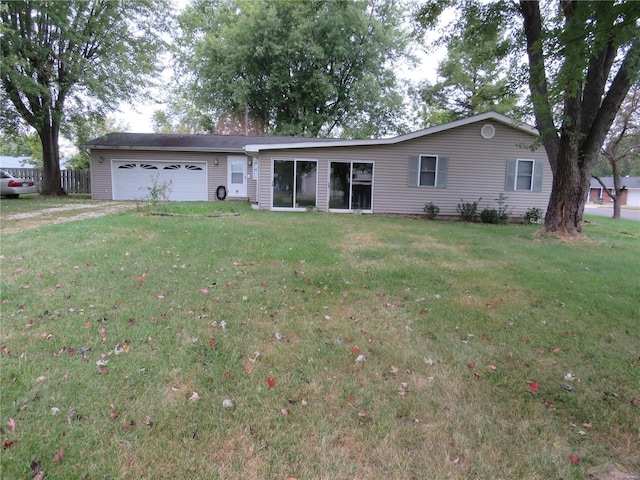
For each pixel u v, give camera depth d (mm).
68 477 1769
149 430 2092
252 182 17344
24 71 14109
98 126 17531
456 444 2100
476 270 5723
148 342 3064
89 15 14680
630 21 3096
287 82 24188
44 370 2598
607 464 2004
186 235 7219
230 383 2572
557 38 3615
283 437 2094
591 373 2898
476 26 9492
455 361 2996
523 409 2438
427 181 13453
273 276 4949
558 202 9438
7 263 4953
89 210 11453
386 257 6281
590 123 9023
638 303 4488
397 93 26938
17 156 35688
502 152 13375
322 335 3350
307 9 9297
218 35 25359
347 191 13477
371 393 2537
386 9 25312
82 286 4234
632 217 22000
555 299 4551
